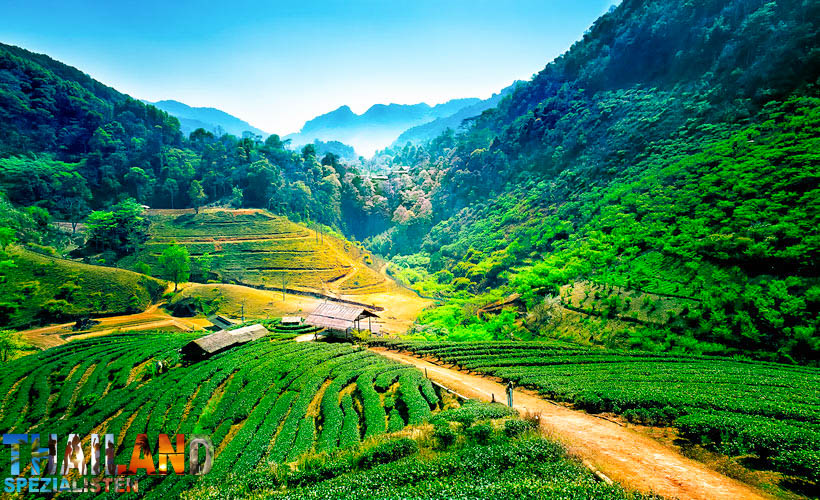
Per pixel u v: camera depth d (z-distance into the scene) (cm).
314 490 2158
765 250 6278
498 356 6028
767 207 6988
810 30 10856
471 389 4491
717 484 2192
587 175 14862
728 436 2666
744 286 6300
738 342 5753
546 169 18912
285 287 15725
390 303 14725
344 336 7519
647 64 17938
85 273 12050
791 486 2144
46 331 9850
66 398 4816
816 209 6384
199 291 13662
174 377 5119
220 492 2373
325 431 3516
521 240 14250
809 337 5138
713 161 9406
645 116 15000
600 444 2827
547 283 9588
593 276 8856
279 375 5097
